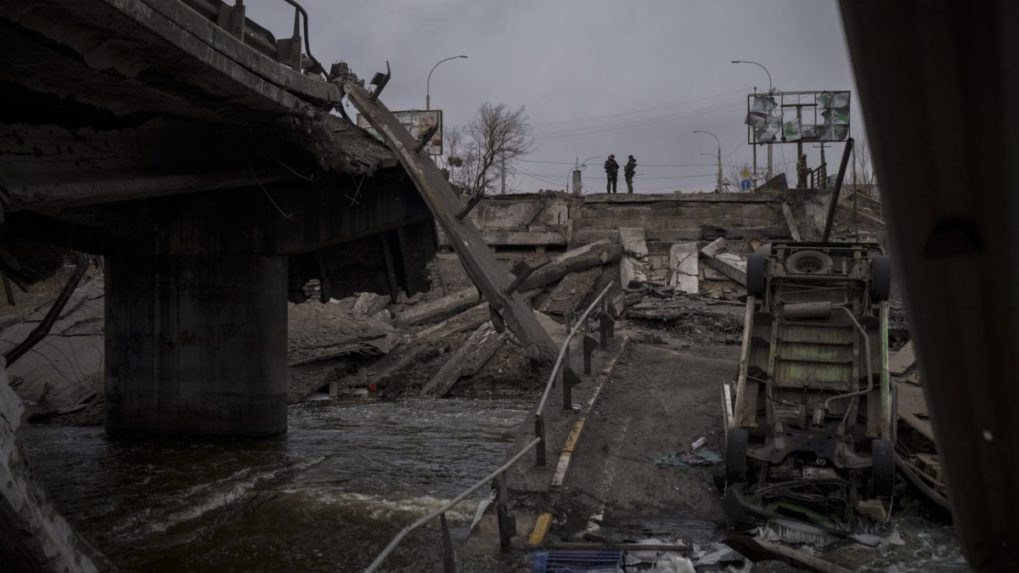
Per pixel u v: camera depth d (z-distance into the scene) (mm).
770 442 9602
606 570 8031
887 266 10500
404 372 27312
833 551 8453
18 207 12531
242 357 19453
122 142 14242
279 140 16672
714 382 14609
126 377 19906
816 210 38719
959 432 1115
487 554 8602
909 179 910
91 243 19344
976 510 1216
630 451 11734
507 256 38156
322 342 27312
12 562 6988
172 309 19797
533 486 10359
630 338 17875
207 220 19719
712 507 10148
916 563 8039
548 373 26266
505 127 59750
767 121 43906
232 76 12156
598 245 36250
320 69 17188
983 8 805
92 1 9031
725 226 39344
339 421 21719
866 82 880
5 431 6773
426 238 22500
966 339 1003
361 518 11727
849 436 9477
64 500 13117
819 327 10656
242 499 13039
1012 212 892
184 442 18844
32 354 25172
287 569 9586
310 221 19391
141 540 10867
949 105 854
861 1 839
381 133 18312
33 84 11398
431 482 14227
